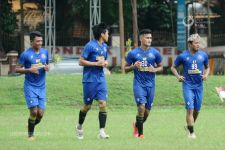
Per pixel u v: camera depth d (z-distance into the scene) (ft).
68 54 318.65
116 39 314.96
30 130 100.58
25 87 99.04
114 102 180.34
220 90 188.96
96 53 98.02
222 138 102.06
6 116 155.22
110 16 319.68
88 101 99.14
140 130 102.12
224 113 160.04
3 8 315.17
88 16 313.73
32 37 98.58
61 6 329.93
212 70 294.25
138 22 338.75
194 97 100.27
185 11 296.51
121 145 92.02
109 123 132.36
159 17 339.77
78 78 199.21
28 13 335.88
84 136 106.42
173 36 330.75
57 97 183.11
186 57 99.50
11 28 315.58
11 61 279.90
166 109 173.88
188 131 102.78
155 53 100.12
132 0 280.72
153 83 100.94
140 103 100.17
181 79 99.71
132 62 100.37
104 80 99.25
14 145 92.99
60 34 325.62
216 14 353.92
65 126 126.11
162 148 88.74
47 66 99.25
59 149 88.22
